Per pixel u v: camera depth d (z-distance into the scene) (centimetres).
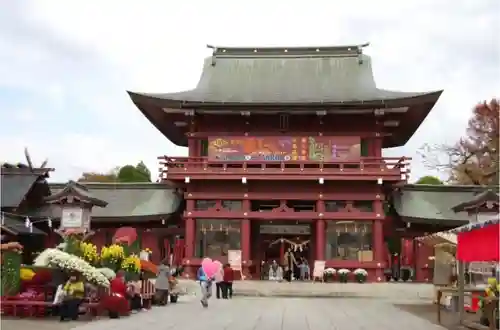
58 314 2388
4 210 4844
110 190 5788
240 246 4981
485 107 8000
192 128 5372
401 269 5550
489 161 7844
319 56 6019
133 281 2797
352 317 2639
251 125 5381
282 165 4988
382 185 5038
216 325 2248
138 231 5581
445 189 5659
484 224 2012
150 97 5184
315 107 5078
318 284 4481
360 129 5325
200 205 5122
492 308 2122
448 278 3422
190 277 4922
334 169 4941
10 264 2420
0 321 2195
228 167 5172
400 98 4991
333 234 4969
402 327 2273
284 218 4966
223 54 6116
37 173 5172
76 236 3122
